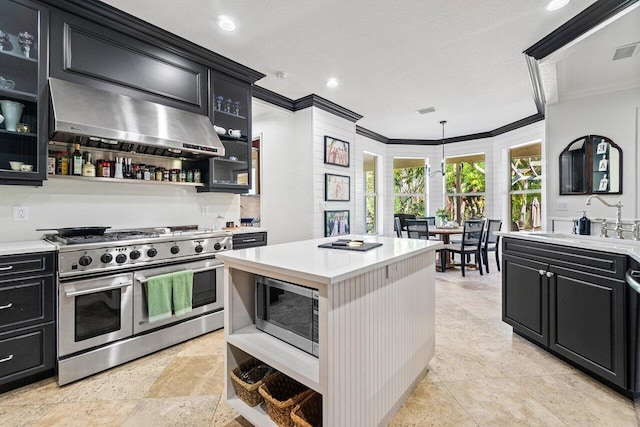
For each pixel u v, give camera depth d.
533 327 2.46
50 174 2.26
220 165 3.34
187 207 3.28
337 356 1.26
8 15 2.04
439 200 6.87
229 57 3.12
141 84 2.60
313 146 4.24
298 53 3.05
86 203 2.61
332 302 1.23
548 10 2.37
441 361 2.29
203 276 2.75
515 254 2.66
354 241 2.08
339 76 3.58
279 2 2.28
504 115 5.11
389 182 6.80
